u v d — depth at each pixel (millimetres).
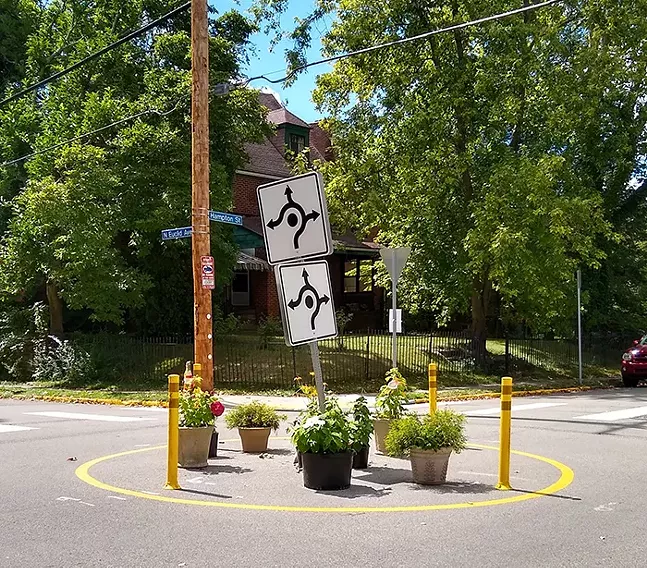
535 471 8852
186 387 9391
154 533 6129
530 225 20656
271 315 30625
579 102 22188
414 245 24234
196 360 11750
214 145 22984
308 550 5664
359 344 24484
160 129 20828
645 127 28656
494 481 8242
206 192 12078
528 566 5309
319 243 7938
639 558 5512
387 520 6527
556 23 23000
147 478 8352
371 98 23797
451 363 24188
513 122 21891
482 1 21406
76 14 23938
